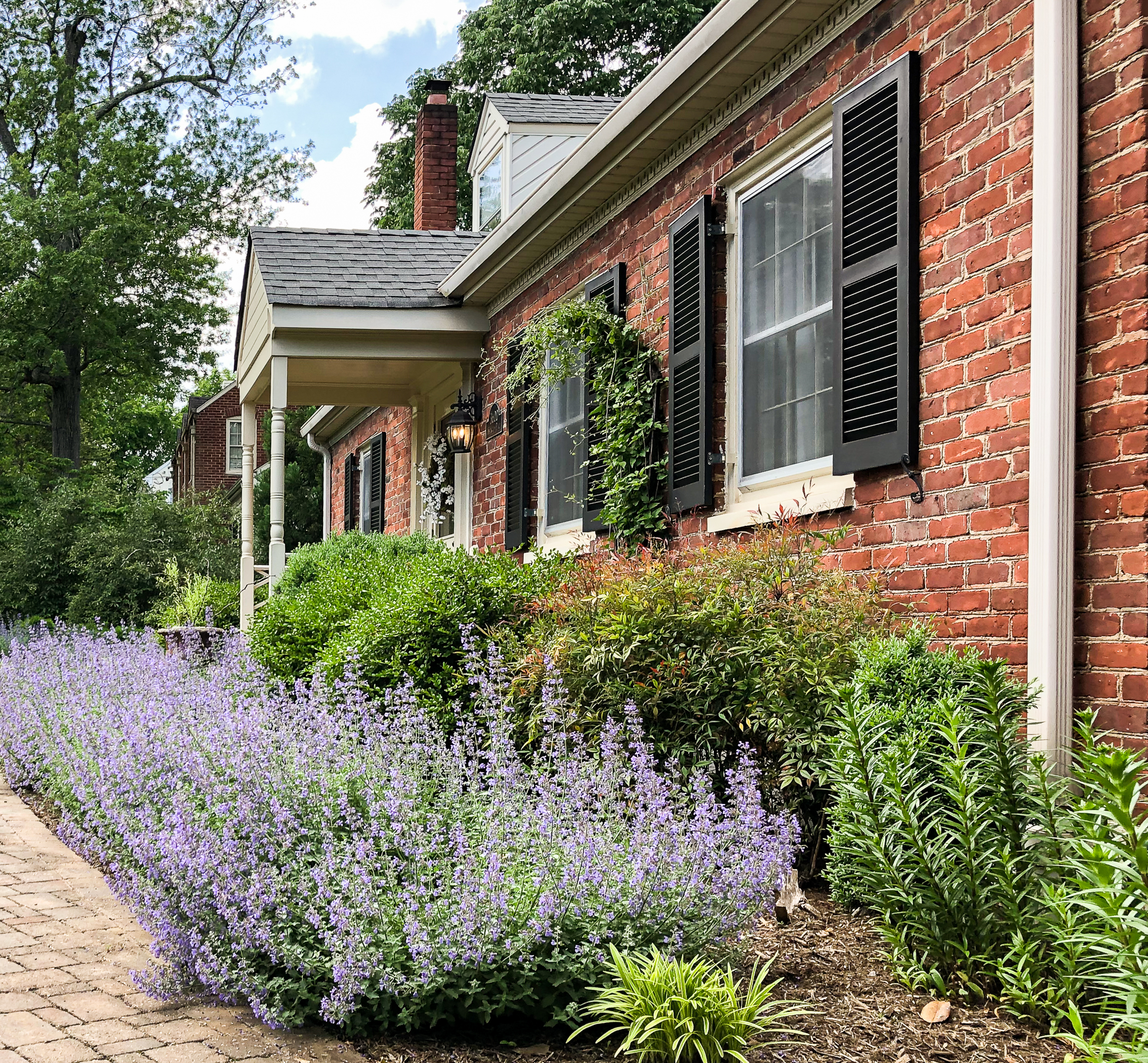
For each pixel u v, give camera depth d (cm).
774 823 402
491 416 1131
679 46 645
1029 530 413
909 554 505
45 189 2791
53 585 1892
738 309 680
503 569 717
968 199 473
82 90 2866
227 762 411
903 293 507
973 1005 331
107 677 686
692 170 732
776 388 644
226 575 1927
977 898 337
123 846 449
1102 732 320
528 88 2545
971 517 465
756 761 475
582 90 2555
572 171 807
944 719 367
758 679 474
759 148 649
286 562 1411
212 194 3002
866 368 536
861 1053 299
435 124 1656
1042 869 340
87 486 2783
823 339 601
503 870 352
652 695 500
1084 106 410
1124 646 385
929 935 345
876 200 531
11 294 2555
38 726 696
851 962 367
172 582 1780
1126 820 265
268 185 3062
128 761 456
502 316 1098
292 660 797
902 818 351
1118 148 395
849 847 402
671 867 350
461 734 543
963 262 475
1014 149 447
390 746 448
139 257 2764
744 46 618
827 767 446
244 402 1360
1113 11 398
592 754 491
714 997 297
